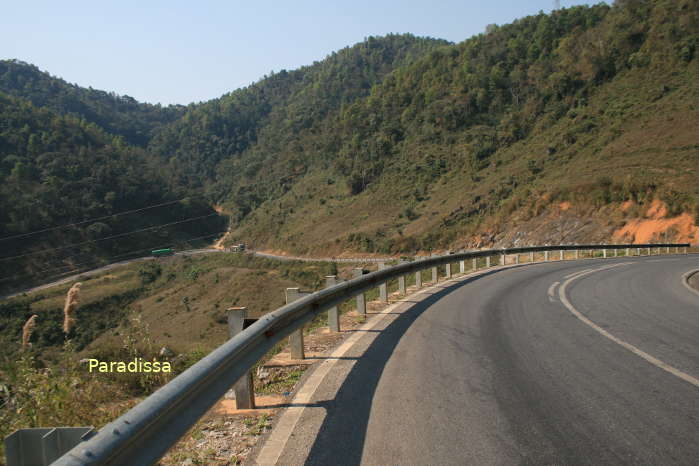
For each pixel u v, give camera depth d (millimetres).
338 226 116000
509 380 5434
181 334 64875
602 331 7996
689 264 22016
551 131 95938
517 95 127375
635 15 106688
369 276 10102
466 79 143000
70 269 117250
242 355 4391
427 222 89500
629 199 50375
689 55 83625
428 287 15359
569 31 136875
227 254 126562
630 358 6301
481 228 71000
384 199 118812
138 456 2559
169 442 2852
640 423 4133
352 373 5887
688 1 94188
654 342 7199
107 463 2248
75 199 139375
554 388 5125
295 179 180000
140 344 8586
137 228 147125
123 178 161500
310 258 105125
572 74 107312
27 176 140500
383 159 139375
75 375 6234
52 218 126375
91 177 153125
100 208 141125
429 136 135875
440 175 116438
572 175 65125
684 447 3648
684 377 5457
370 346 7285
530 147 96438
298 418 4496
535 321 8953
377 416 4434
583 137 80938
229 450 3918
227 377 3959
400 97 167875
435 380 5480
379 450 3711
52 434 2297
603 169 60875
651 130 67125
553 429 4035
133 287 99688
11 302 82938
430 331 8227
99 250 127500
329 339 7996
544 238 54938
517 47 145875
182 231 163500
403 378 5594
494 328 8375
